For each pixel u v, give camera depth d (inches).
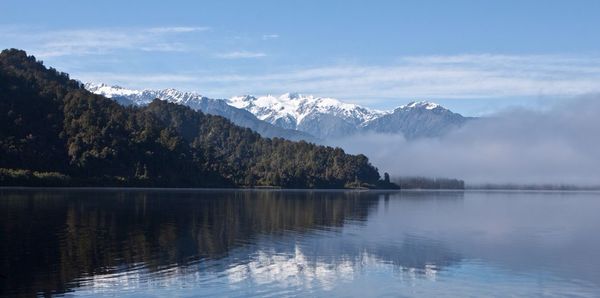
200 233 3115.2
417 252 2667.3
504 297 1867.6
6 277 1920.5
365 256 2524.6
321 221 4084.6
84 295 1737.2
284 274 2096.5
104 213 4028.1
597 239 3307.1
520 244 3041.3
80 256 2297.0
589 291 1959.9
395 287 1956.2
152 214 4114.2
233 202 6092.5
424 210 5757.9
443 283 2031.3
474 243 3031.5
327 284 1968.5
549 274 2208.4
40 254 2310.5
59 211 4028.1
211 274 2054.6
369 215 4817.9
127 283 1888.5
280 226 3641.7
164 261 2255.2
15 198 5236.2
